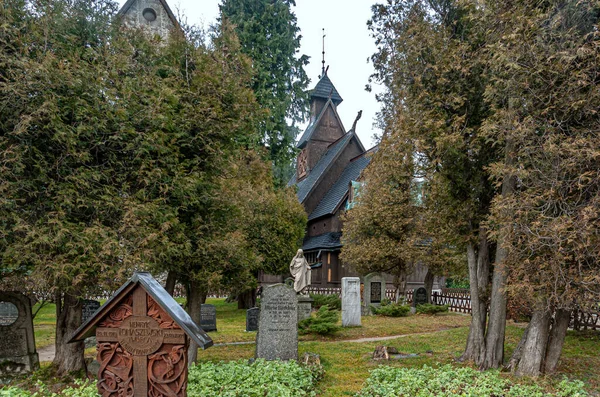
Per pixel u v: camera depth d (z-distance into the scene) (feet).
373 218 63.05
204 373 22.61
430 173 31.68
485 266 30.17
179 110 27.66
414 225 60.59
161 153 25.70
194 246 29.22
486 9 24.81
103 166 24.08
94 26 26.08
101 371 12.50
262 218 67.00
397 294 69.21
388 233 63.93
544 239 21.35
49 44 23.38
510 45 23.07
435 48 28.73
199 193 28.89
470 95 28.58
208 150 28.37
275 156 88.02
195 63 29.45
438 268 64.08
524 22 22.16
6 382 25.48
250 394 20.12
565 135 21.54
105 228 22.67
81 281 22.76
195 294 31.76
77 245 21.44
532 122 21.81
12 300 26.81
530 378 23.88
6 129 20.89
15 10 22.03
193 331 11.74
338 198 96.99
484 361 27.68
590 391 22.54
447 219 31.35
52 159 22.47
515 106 23.15
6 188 20.06
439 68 28.48
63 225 21.66
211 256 29.48
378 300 66.74
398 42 31.09
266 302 30.35
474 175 30.22
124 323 12.49
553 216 21.53
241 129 30.91
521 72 22.18
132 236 23.57
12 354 26.37
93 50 24.58
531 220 22.17
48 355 36.94
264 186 71.92
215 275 28.37
